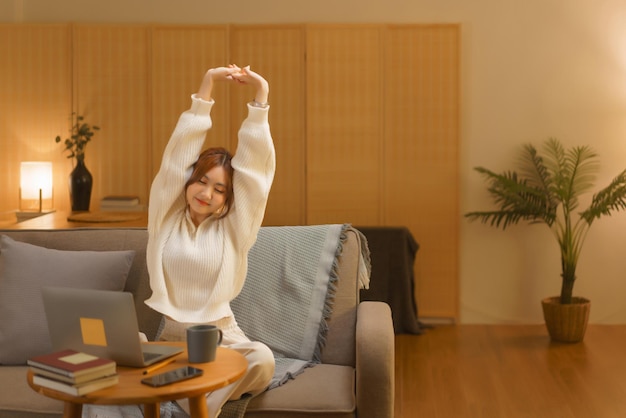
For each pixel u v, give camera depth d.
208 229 2.67
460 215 5.69
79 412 2.13
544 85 5.60
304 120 5.66
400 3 5.62
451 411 3.83
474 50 5.62
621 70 5.54
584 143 5.59
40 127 5.71
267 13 5.68
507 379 4.36
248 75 2.67
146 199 5.72
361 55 5.60
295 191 5.70
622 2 5.52
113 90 5.68
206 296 2.61
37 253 2.99
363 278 3.07
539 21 5.58
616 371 4.50
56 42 5.66
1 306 2.92
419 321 5.59
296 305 2.96
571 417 3.74
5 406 2.55
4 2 5.72
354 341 2.93
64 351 2.11
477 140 5.66
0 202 5.75
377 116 5.62
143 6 5.72
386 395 2.54
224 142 5.68
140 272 3.07
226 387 2.42
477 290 5.73
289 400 2.55
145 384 2.02
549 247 5.67
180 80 5.66
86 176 5.45
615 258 5.64
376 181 5.65
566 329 5.14
